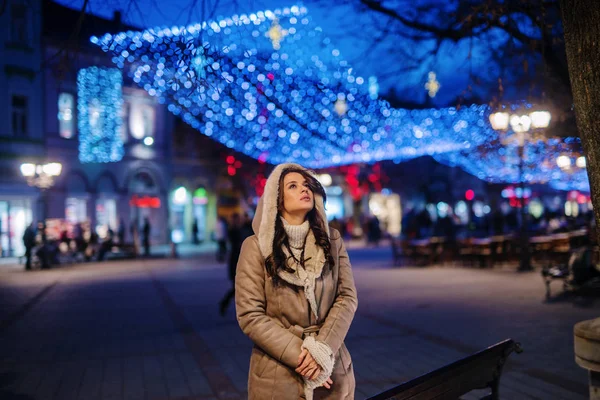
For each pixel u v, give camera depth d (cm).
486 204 4412
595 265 1080
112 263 2531
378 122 2388
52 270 2209
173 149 3703
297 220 266
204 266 2245
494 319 877
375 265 2030
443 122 2283
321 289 256
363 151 3225
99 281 1739
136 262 2555
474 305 1023
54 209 2997
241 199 4103
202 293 1368
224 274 1870
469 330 803
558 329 782
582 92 288
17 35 2859
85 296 1368
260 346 244
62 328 940
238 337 820
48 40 2972
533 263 1769
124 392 559
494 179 1420
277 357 239
